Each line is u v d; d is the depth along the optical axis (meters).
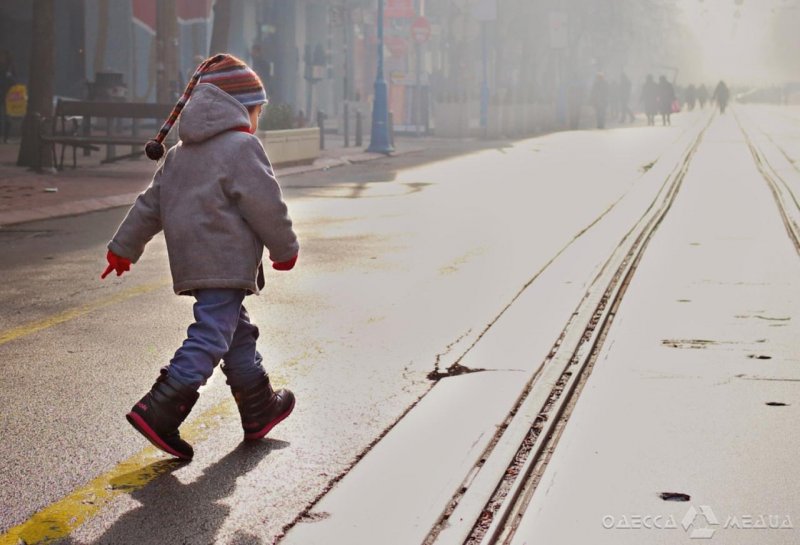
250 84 5.43
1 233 14.13
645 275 10.66
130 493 5.04
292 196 19.03
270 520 4.71
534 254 12.13
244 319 5.69
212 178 5.29
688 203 17.55
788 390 6.58
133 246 5.54
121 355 7.59
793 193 18.98
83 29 37.84
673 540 4.45
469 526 4.59
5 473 5.29
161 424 5.26
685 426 5.91
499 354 7.49
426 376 7.02
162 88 28.55
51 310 9.15
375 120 31.31
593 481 5.12
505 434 5.78
